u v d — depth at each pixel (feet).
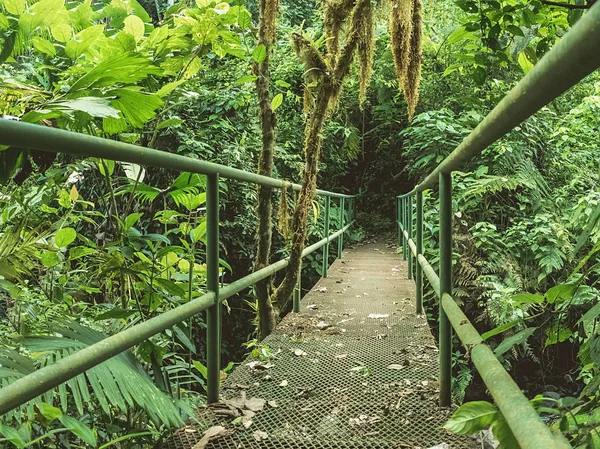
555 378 21.83
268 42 12.78
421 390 7.80
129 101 7.18
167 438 6.28
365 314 13.30
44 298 8.65
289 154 29.55
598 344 3.85
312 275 29.45
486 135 4.14
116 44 9.33
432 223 23.47
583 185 23.88
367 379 8.40
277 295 13.10
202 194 8.57
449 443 6.14
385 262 24.75
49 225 8.29
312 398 7.64
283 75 29.04
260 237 12.59
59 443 6.13
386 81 33.09
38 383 3.89
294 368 9.02
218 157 22.70
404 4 12.77
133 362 6.03
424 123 30.22
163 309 8.50
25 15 8.03
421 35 13.29
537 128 24.70
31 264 7.60
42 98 8.03
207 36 10.71
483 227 21.06
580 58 2.20
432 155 26.81
